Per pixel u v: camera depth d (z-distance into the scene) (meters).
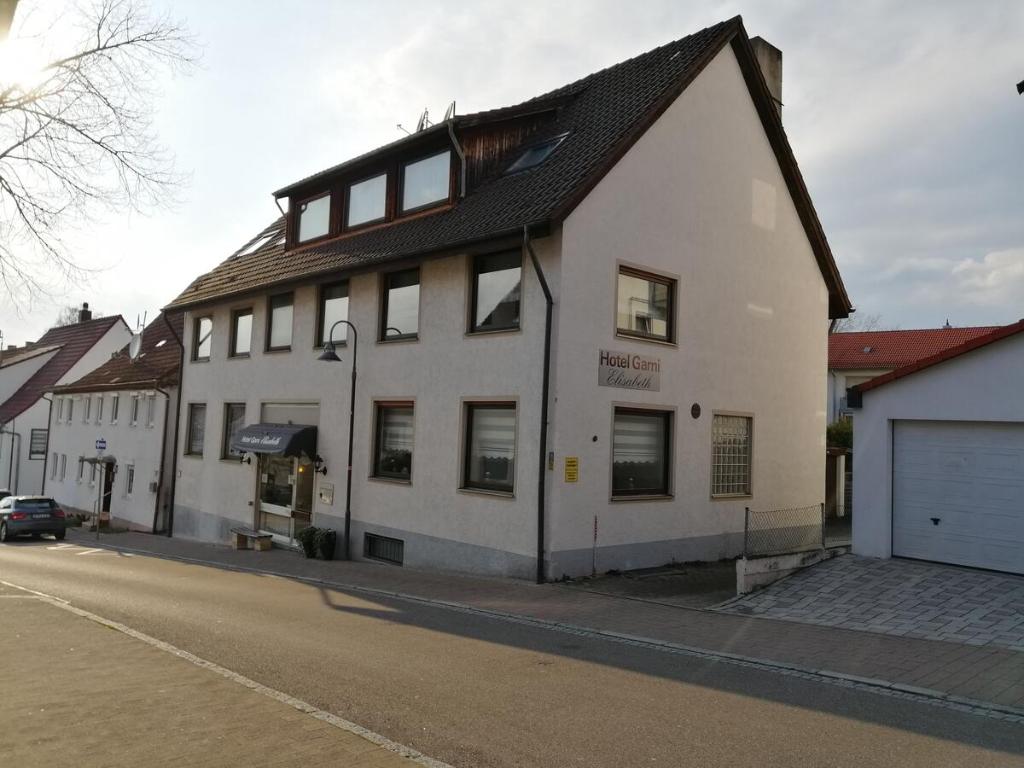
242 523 21.89
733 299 16.53
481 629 9.83
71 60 9.80
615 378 13.96
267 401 20.89
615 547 13.88
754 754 5.49
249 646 8.49
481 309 14.86
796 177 17.94
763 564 11.96
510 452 14.08
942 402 12.48
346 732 5.59
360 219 19.08
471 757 5.27
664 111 15.07
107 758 4.98
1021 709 6.72
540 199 13.67
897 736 5.97
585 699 6.71
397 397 16.38
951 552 12.45
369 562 16.88
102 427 33.88
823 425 18.77
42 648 8.00
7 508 27.03
